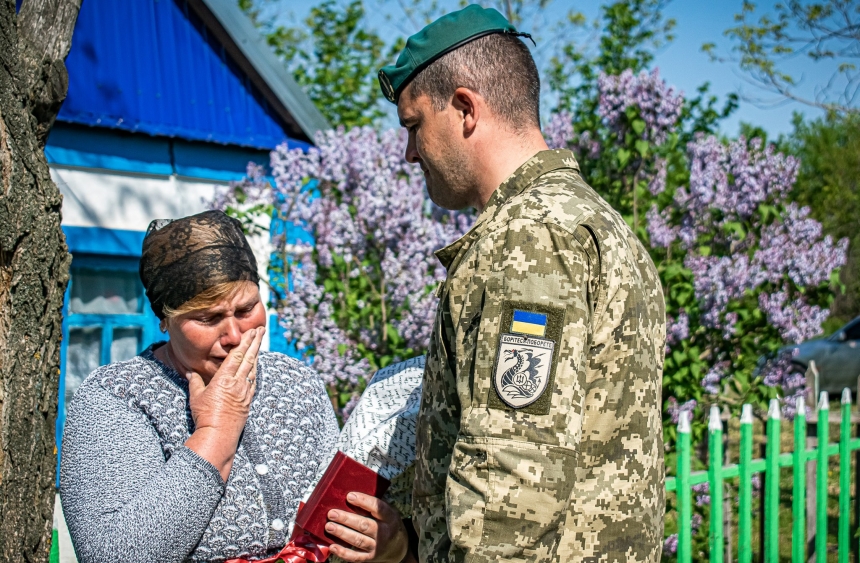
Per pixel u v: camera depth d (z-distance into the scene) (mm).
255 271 1915
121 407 1856
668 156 5473
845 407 3949
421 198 4816
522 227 1480
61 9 1932
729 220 4855
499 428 1395
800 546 3656
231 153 6012
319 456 2039
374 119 14141
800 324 4738
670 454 4449
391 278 4605
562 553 1445
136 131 5488
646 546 1473
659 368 1546
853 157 18797
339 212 4734
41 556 1837
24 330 1812
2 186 1784
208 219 1903
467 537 1380
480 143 1694
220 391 1788
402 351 4582
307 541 1858
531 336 1419
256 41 5953
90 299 5371
